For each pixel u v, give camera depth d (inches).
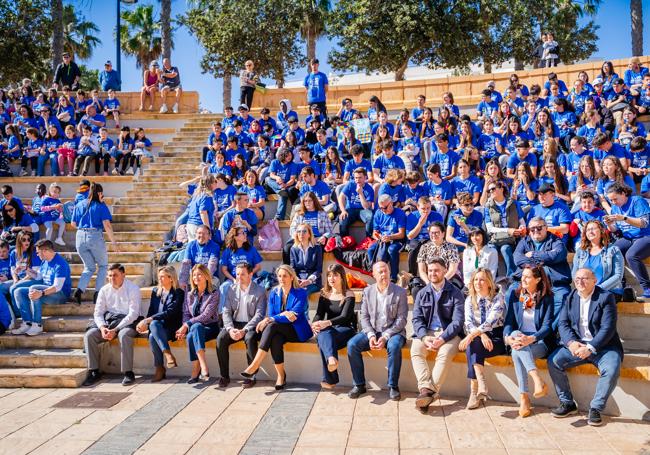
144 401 244.8
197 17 930.7
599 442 193.0
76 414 228.5
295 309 268.4
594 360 219.3
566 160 386.3
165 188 495.5
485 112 531.5
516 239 302.5
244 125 555.2
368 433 204.2
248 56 922.1
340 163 433.1
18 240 328.5
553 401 231.6
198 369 275.6
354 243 341.1
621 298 253.1
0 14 888.3
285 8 928.9
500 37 848.3
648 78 475.5
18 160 543.2
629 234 279.7
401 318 253.6
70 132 534.3
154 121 633.0
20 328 304.2
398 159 418.0
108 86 695.1
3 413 230.7
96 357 280.8
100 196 340.5
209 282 284.5
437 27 790.5
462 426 210.2
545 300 234.8
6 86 939.3
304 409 231.1
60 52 826.2
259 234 369.1
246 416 223.6
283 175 414.0
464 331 246.7
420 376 235.1
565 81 577.9
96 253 337.7
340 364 264.4
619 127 419.2
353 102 645.3
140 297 293.1
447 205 355.6
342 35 839.1
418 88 627.8
